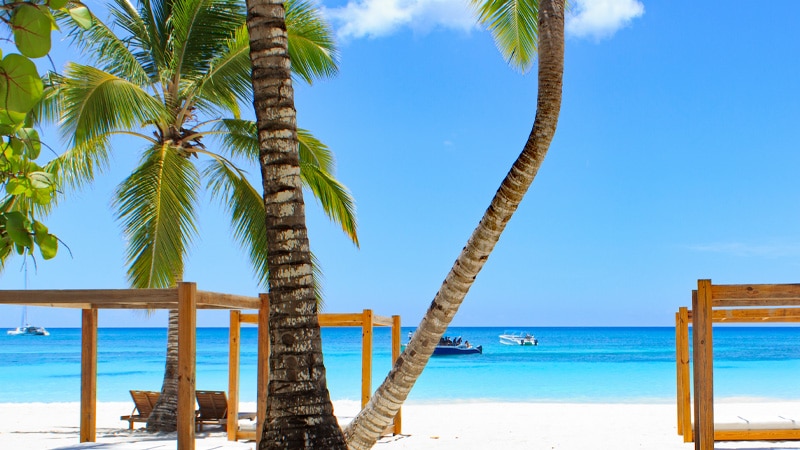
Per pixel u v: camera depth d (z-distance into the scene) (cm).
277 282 565
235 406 1260
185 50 1390
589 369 4922
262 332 995
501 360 5566
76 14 185
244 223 1453
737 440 1179
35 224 190
